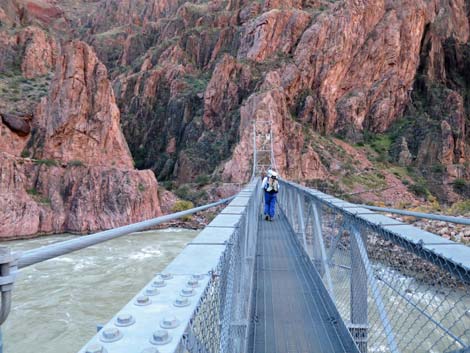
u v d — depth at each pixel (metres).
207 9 116.50
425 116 81.88
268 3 93.12
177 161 74.88
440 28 98.94
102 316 16.52
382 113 82.19
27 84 63.44
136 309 0.98
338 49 79.38
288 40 83.12
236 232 2.34
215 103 79.12
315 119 74.94
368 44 83.69
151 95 95.62
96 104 52.31
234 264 2.24
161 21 129.25
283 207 14.27
